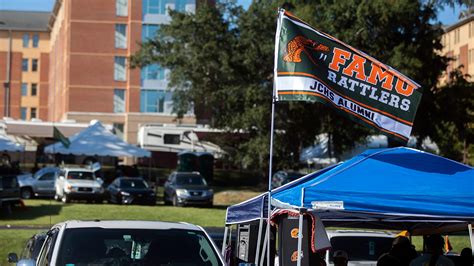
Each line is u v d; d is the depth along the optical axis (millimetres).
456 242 22953
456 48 73938
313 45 9430
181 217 31609
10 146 38594
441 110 45688
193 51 47125
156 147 58031
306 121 45625
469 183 8781
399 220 10734
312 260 9406
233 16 47250
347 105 9336
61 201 38281
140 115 74938
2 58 109250
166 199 39750
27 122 60438
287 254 9555
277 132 45906
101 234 7469
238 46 46281
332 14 42688
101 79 75875
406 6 41812
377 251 13219
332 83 9367
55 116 92812
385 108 9367
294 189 8938
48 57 110500
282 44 9492
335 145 47344
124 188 38062
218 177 60500
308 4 44719
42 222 28234
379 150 9398
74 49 75812
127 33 75875
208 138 54438
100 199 37625
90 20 75938
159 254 7344
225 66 45875
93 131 43625
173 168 66250
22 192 39344
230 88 46438
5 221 28219
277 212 9852
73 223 7766
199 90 48156
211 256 7473
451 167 9047
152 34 74438
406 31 44562
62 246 7293
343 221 11266
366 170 8906
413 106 9344
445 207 8578
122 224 7727
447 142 51594
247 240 11766
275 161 47156
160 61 49344
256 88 45000
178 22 47375
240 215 11281
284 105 44812
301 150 49625
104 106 75938
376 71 9414
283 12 9539
